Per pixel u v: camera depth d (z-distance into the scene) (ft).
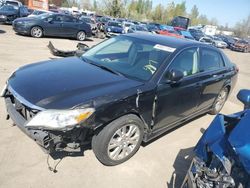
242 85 32.81
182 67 12.90
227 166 6.87
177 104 12.78
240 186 6.55
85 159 11.10
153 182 10.57
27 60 27.40
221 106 18.61
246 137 7.14
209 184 7.11
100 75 11.34
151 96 11.08
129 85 10.71
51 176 9.94
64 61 13.05
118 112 9.99
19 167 10.14
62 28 50.65
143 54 12.87
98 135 10.05
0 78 19.74
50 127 8.80
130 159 11.64
